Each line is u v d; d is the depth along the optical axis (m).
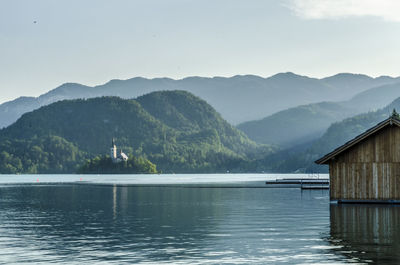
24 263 18.06
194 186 102.00
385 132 43.72
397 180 43.28
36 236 24.70
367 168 44.12
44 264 17.89
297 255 19.30
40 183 137.75
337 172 45.19
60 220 32.03
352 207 40.59
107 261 18.36
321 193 67.25
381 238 23.20
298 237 23.91
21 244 22.25
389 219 31.08
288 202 48.25
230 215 34.94
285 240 23.05
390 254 19.20
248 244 22.02
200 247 21.31
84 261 18.36
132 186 104.38
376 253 19.44
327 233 25.11
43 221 31.53
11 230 27.06
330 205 43.31
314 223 29.52
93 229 27.28
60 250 20.66
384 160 43.66
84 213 37.00
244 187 93.00
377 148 43.91
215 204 45.88
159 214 35.97
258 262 18.08
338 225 28.38
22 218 33.47
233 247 21.28
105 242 22.70
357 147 44.50
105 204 46.69
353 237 23.59
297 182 114.00
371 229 26.44
